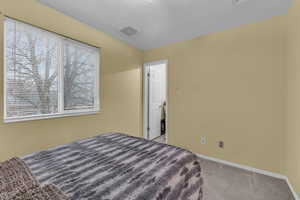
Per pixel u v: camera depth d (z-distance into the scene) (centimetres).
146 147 146
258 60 206
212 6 177
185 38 273
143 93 350
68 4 179
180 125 290
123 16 203
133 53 322
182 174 108
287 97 177
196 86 268
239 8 179
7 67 160
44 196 72
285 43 185
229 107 232
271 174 197
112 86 279
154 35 263
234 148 227
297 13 147
